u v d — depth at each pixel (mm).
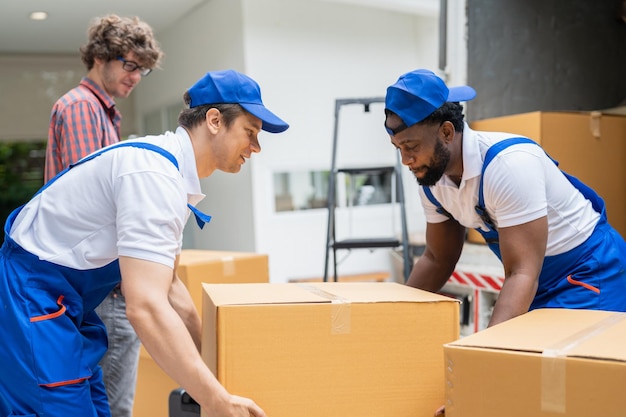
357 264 5203
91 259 1616
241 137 1669
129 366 2410
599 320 1495
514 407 1263
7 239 1647
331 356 1526
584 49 4152
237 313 1488
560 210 1887
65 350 1580
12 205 8969
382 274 5148
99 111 2514
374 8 5188
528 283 1709
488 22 3859
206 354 1688
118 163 1572
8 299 1568
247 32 4730
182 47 5793
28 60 6844
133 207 1511
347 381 1534
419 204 5434
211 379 1457
